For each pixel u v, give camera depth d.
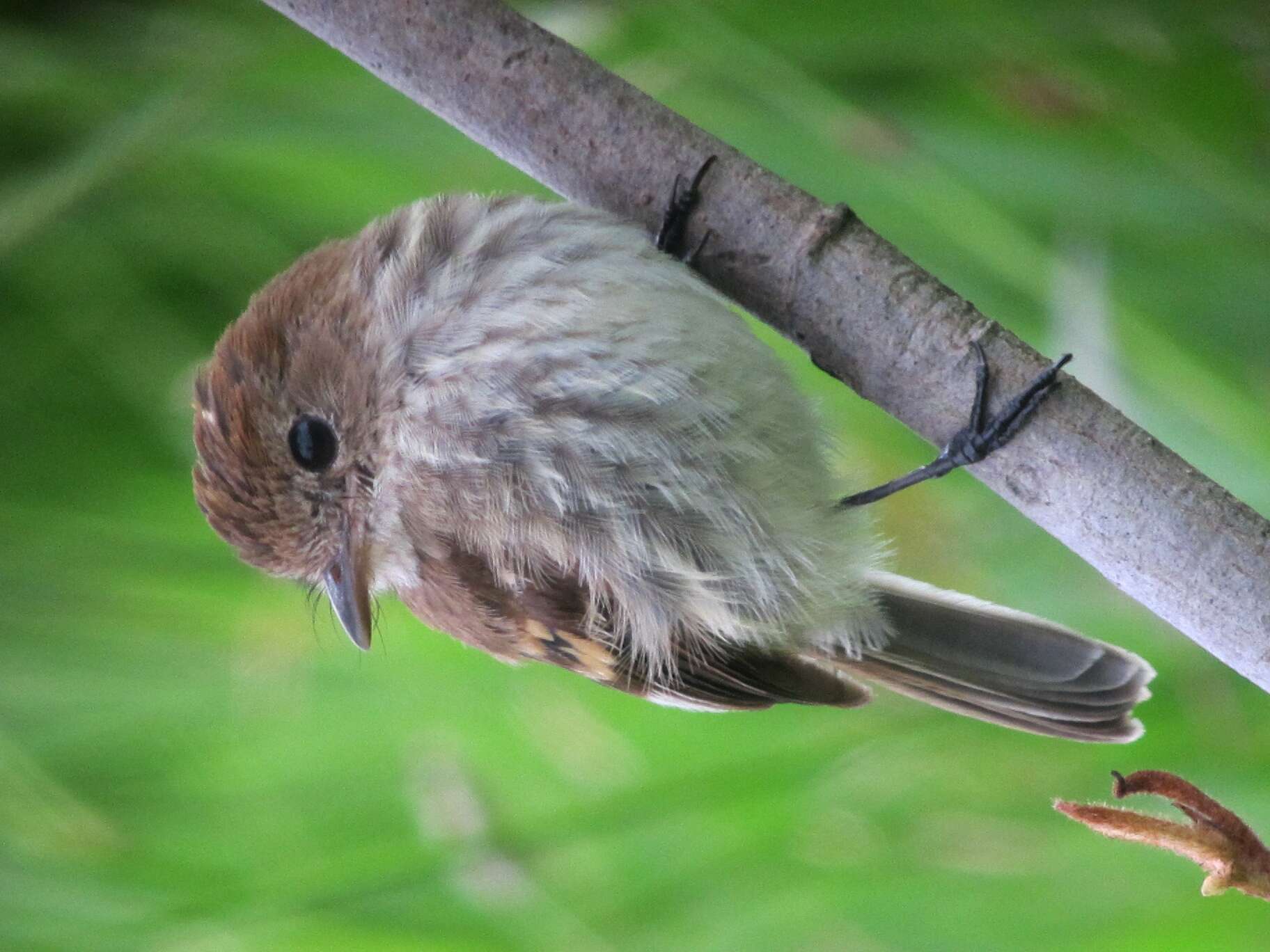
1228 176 8.15
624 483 6.38
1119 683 7.22
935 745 8.39
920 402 5.64
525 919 8.13
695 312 6.14
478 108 6.12
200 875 8.06
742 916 8.10
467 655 8.61
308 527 7.16
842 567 6.82
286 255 9.07
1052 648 7.32
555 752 8.45
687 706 7.28
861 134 7.93
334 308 6.97
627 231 6.11
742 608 6.82
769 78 8.04
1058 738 7.95
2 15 8.95
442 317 6.64
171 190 9.02
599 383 6.22
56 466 8.52
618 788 8.34
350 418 6.96
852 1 8.13
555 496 6.41
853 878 8.09
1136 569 5.29
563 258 6.27
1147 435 5.33
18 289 8.87
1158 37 8.30
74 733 8.03
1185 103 8.27
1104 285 7.83
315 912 8.09
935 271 8.12
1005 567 8.72
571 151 6.08
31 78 8.77
